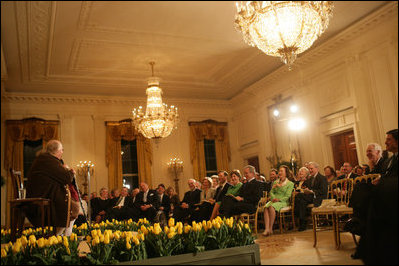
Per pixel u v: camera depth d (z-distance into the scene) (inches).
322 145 421.1
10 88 484.4
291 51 262.4
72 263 117.3
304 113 447.5
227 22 352.5
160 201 365.4
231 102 605.9
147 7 316.8
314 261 127.3
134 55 419.2
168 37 377.7
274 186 264.1
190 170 570.3
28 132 493.4
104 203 412.5
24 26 333.4
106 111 544.7
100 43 383.2
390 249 104.2
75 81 482.6
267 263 132.3
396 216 104.0
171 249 129.9
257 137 547.2
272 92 505.7
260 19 259.1
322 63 422.0
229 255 132.9
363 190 120.6
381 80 350.0
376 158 181.6
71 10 315.3
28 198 169.2
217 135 592.1
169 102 581.6
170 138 568.7
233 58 441.1
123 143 550.9
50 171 176.7
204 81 520.7
